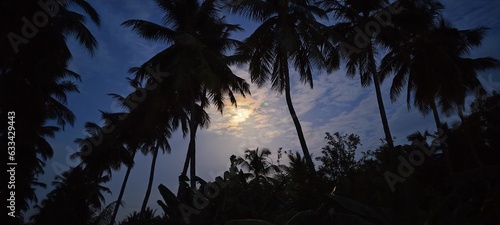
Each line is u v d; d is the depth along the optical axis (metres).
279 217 11.66
